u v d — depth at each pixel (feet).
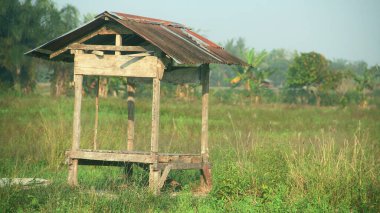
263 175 55.47
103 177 63.87
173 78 58.70
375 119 184.96
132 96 63.98
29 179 55.98
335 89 309.01
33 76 280.72
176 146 86.43
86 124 99.81
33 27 277.85
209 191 57.00
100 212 45.91
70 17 293.84
